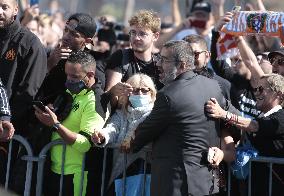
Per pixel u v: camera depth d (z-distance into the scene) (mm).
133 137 17641
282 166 18188
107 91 19547
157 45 26844
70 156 19047
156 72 20125
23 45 19156
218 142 17516
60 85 19453
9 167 19344
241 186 18484
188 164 16859
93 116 18703
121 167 18703
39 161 19047
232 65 21828
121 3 71938
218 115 17250
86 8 59844
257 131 17703
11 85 19094
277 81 18250
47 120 18375
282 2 39000
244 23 19906
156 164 17266
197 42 19781
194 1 27891
